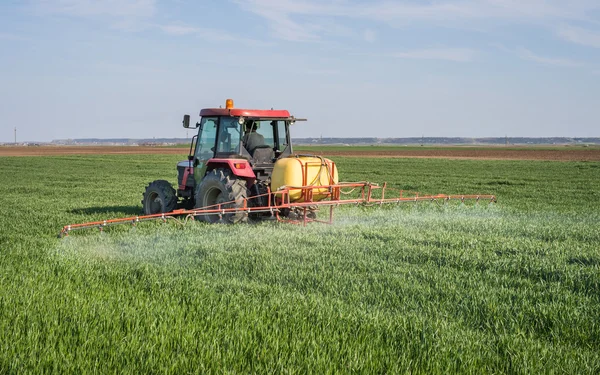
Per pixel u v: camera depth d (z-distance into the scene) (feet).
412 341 14.92
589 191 68.28
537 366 13.50
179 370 12.84
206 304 18.04
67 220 38.37
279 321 16.31
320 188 36.27
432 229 34.04
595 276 21.31
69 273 22.34
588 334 15.72
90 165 134.72
